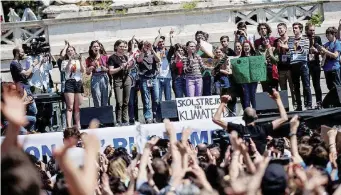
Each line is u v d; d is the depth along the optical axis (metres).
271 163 11.07
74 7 32.59
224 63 25.47
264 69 25.23
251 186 8.03
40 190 6.30
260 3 31.98
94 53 25.56
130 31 32.44
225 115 25.31
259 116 24.11
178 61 25.66
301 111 23.78
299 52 25.66
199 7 32.16
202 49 25.55
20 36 32.31
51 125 26.03
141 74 25.61
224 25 32.28
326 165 14.85
